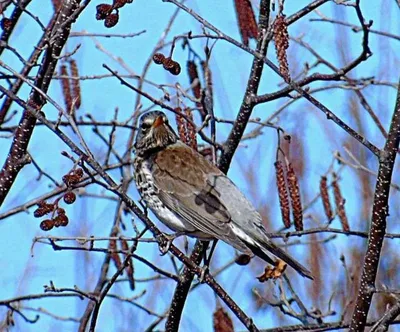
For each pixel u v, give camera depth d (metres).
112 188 10.11
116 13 10.70
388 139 9.98
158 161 13.39
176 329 12.61
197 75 13.98
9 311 13.87
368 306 10.05
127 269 14.05
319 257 16.19
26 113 11.90
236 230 12.40
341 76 12.01
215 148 13.30
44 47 11.38
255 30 13.16
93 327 11.35
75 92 14.34
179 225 12.96
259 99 12.58
